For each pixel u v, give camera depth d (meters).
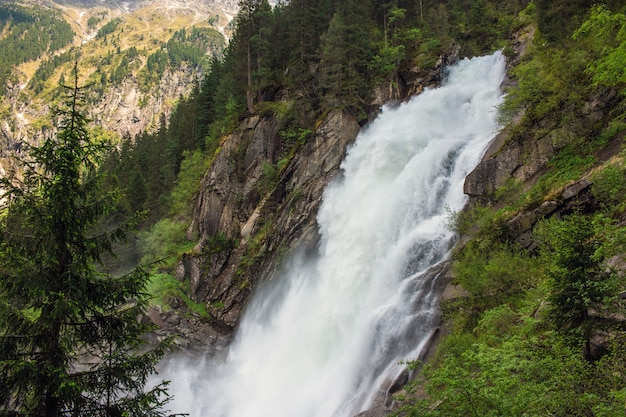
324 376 34.53
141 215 15.29
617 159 25.67
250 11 66.06
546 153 31.86
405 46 63.09
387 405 24.08
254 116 58.88
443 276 30.14
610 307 13.82
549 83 33.25
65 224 13.89
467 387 12.17
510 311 21.48
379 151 49.00
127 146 112.56
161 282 53.16
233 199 55.94
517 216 28.80
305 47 61.66
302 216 49.91
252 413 39.50
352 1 66.06
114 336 14.23
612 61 17.80
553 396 11.83
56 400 12.68
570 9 40.75
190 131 83.25
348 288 40.69
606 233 15.46
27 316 13.66
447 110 51.75
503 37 59.81
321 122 53.66
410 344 28.41
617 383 12.14
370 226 43.16
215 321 50.44
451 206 37.75
